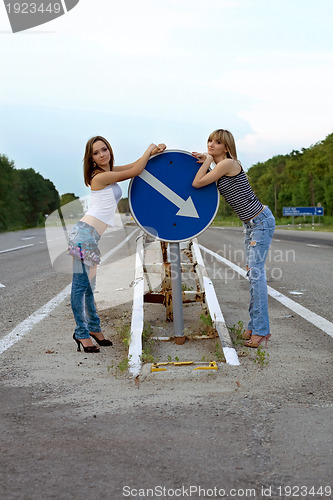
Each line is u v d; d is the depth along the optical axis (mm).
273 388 3459
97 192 4406
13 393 3488
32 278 10414
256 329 4578
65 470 2363
